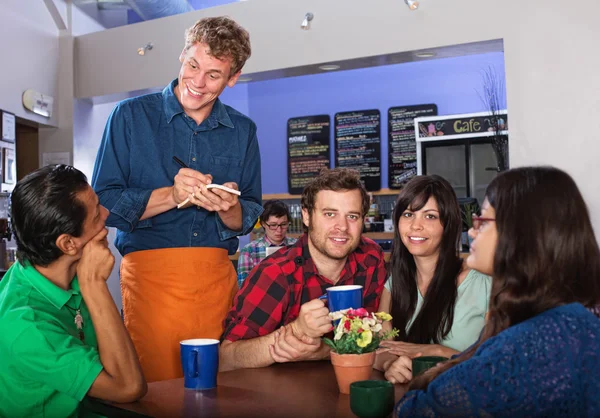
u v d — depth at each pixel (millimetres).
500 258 977
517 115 3637
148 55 4750
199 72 1912
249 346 1673
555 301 945
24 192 1355
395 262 1900
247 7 4438
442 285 1809
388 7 3979
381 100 6281
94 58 4957
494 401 902
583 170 3484
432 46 3844
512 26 3643
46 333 1298
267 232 4250
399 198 1853
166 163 2072
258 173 2291
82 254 1402
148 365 1935
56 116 4973
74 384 1282
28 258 1387
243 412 1194
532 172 982
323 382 1431
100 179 1999
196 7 5230
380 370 1592
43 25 4832
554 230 940
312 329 1476
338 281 1909
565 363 891
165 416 1184
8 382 1314
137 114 2041
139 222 2008
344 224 1767
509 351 906
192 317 1927
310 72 4461
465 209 4512
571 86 3516
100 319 1348
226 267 2055
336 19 4141
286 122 6676
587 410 894
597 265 954
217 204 1871
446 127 5230
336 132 6414
